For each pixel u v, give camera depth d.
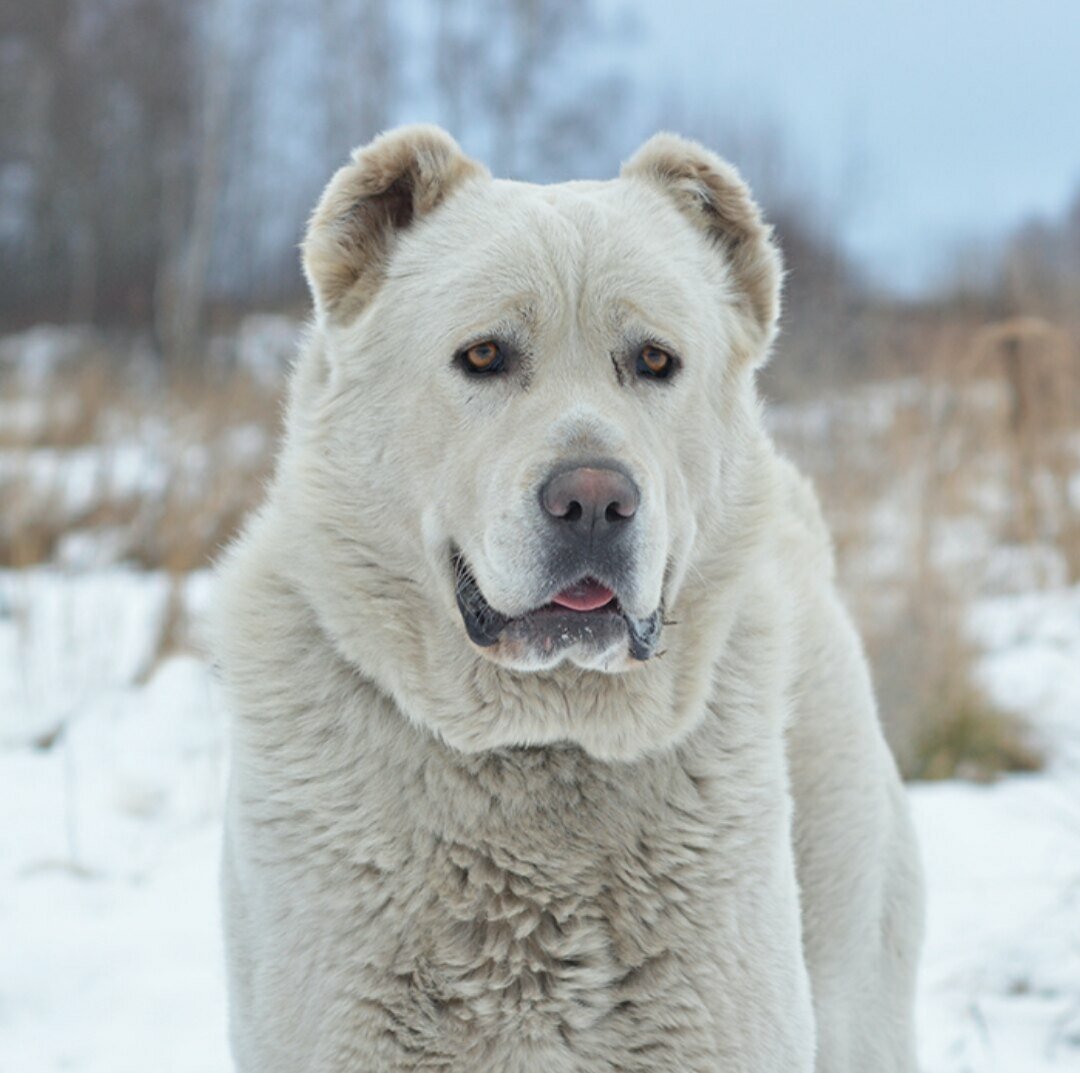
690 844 3.41
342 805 3.41
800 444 11.64
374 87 34.44
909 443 10.72
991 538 10.68
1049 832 6.99
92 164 33.88
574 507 3.21
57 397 14.29
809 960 4.15
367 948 3.31
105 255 33.25
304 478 3.69
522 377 3.48
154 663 9.17
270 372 14.04
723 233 4.03
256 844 3.46
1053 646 9.78
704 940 3.35
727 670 3.65
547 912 3.36
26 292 33.34
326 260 3.76
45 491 11.84
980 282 14.30
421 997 3.29
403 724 3.47
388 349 3.63
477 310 3.49
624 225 3.67
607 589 3.28
